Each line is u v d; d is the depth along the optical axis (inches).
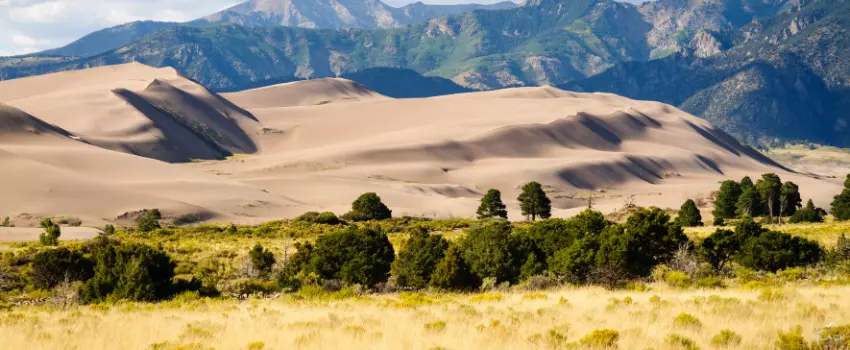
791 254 4399.6
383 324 2231.8
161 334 2230.6
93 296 3981.3
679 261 4160.9
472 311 2519.7
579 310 2440.9
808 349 1640.0
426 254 4421.8
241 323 2427.4
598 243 4141.2
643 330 1924.2
